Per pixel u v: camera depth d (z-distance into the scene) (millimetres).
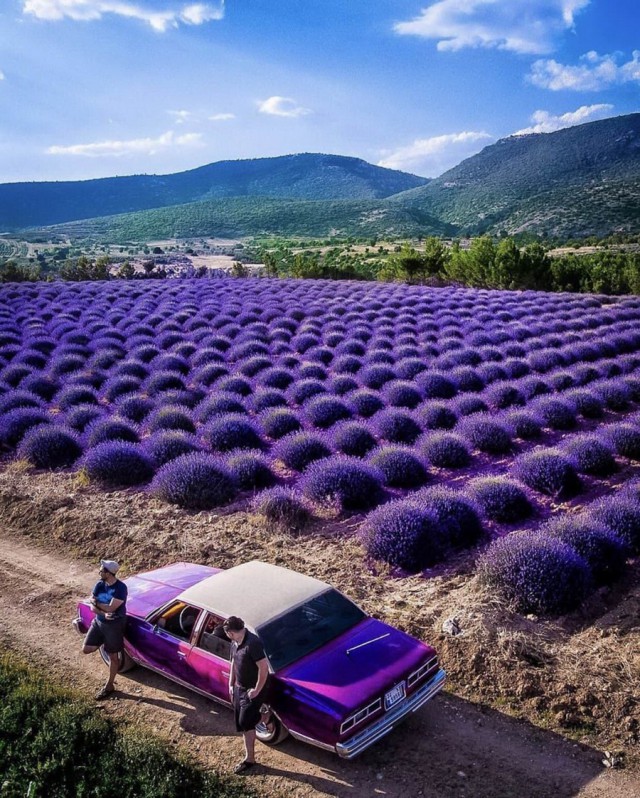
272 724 6520
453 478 15047
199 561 10961
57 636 8992
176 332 31984
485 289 56969
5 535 12688
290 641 6676
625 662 7672
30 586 10508
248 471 14547
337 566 10680
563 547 9344
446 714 7066
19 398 21031
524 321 35344
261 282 61469
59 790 6121
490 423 16750
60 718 6914
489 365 23844
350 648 6699
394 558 10469
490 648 7879
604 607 9148
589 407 19609
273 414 18641
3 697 7418
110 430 17484
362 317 36938
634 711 6855
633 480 13516
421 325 33531
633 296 47281
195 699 7535
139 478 15070
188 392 21875
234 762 6461
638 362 25312
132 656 7934
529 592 8797
